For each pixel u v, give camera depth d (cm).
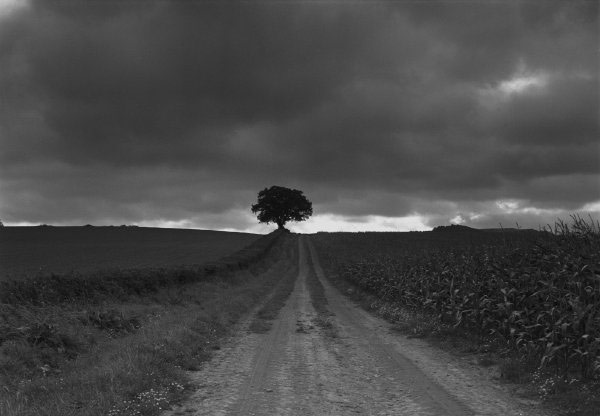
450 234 10319
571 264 1159
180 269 3119
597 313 954
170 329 1459
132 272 2558
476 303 1442
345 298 3200
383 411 758
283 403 809
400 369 1079
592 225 1285
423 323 1742
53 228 10981
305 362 1163
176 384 911
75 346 1234
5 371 944
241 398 842
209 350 1309
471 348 1305
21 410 711
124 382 871
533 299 1172
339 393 872
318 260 7550
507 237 1591
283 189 13638
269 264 6512
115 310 1727
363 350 1327
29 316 1380
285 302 2797
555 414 732
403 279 2478
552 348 926
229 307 2277
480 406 779
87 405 747
